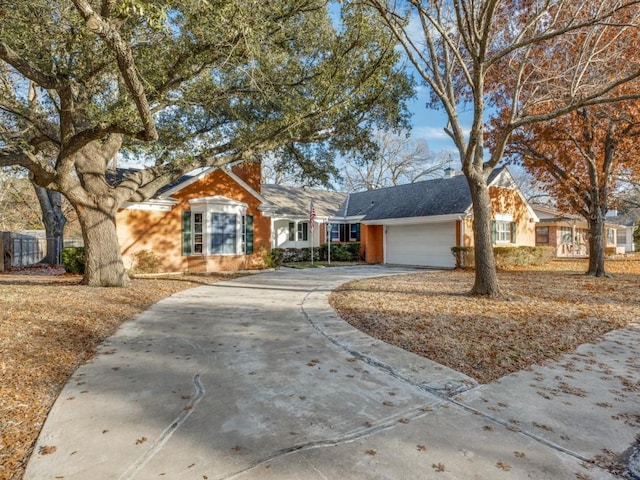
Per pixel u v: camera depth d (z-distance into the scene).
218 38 7.05
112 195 9.70
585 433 2.89
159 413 3.08
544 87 10.26
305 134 11.18
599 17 6.75
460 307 7.31
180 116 11.22
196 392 3.52
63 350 4.58
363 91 9.75
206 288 10.38
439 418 3.09
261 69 8.66
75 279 10.97
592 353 4.85
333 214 24.66
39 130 8.21
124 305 7.36
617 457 2.57
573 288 10.01
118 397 3.39
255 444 2.63
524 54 9.32
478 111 7.77
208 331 5.75
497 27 10.05
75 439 2.66
